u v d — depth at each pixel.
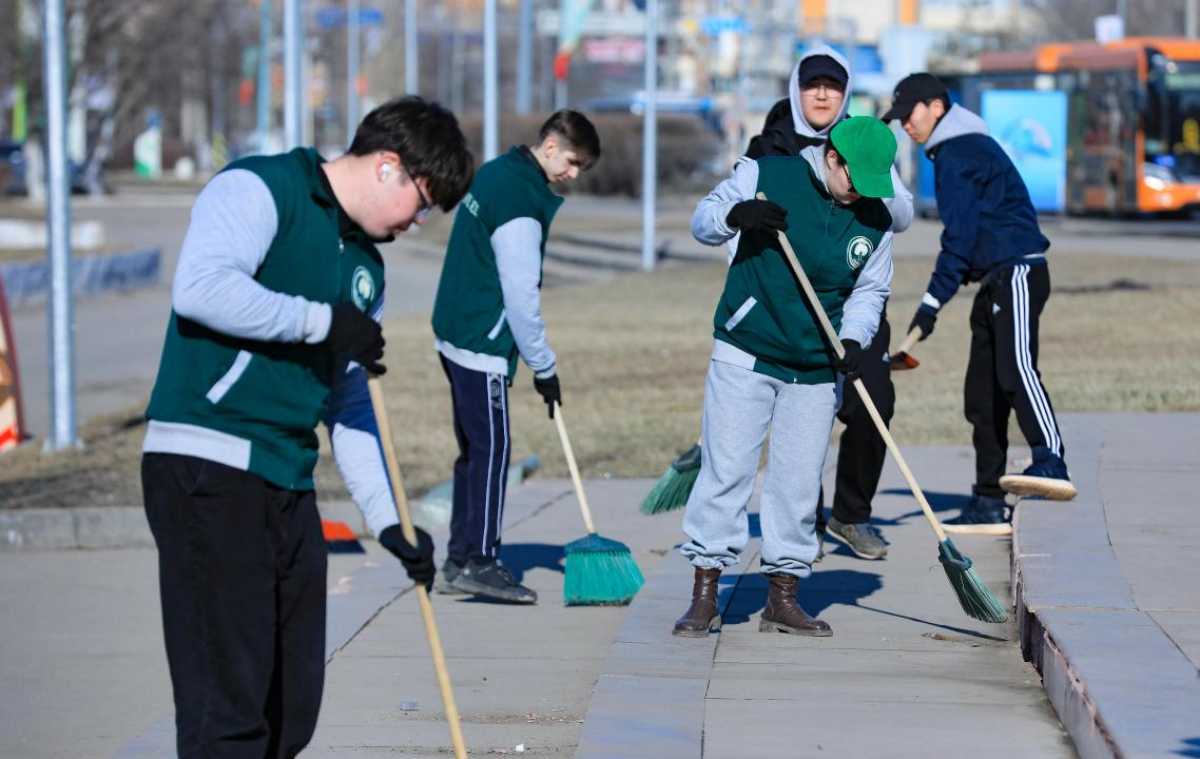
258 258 8.50
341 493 21.56
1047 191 75.75
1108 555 13.56
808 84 12.70
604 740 10.58
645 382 31.67
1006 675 12.04
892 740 10.55
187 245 8.44
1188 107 71.38
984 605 12.55
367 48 146.50
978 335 16.64
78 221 90.06
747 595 14.73
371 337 8.56
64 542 20.09
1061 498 15.70
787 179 12.41
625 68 169.62
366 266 9.05
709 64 131.75
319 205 8.70
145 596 17.36
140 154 175.38
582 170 15.07
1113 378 27.70
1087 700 9.86
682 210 107.38
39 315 51.19
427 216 8.98
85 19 104.06
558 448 24.55
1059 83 75.06
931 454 22.19
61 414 25.95
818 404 12.85
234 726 8.76
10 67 109.94
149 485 8.74
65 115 25.80
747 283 12.59
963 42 130.12
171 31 118.44
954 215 16.02
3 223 67.56
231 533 8.65
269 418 8.69
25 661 14.76
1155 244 59.00
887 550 16.27
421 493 21.22
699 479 13.13
